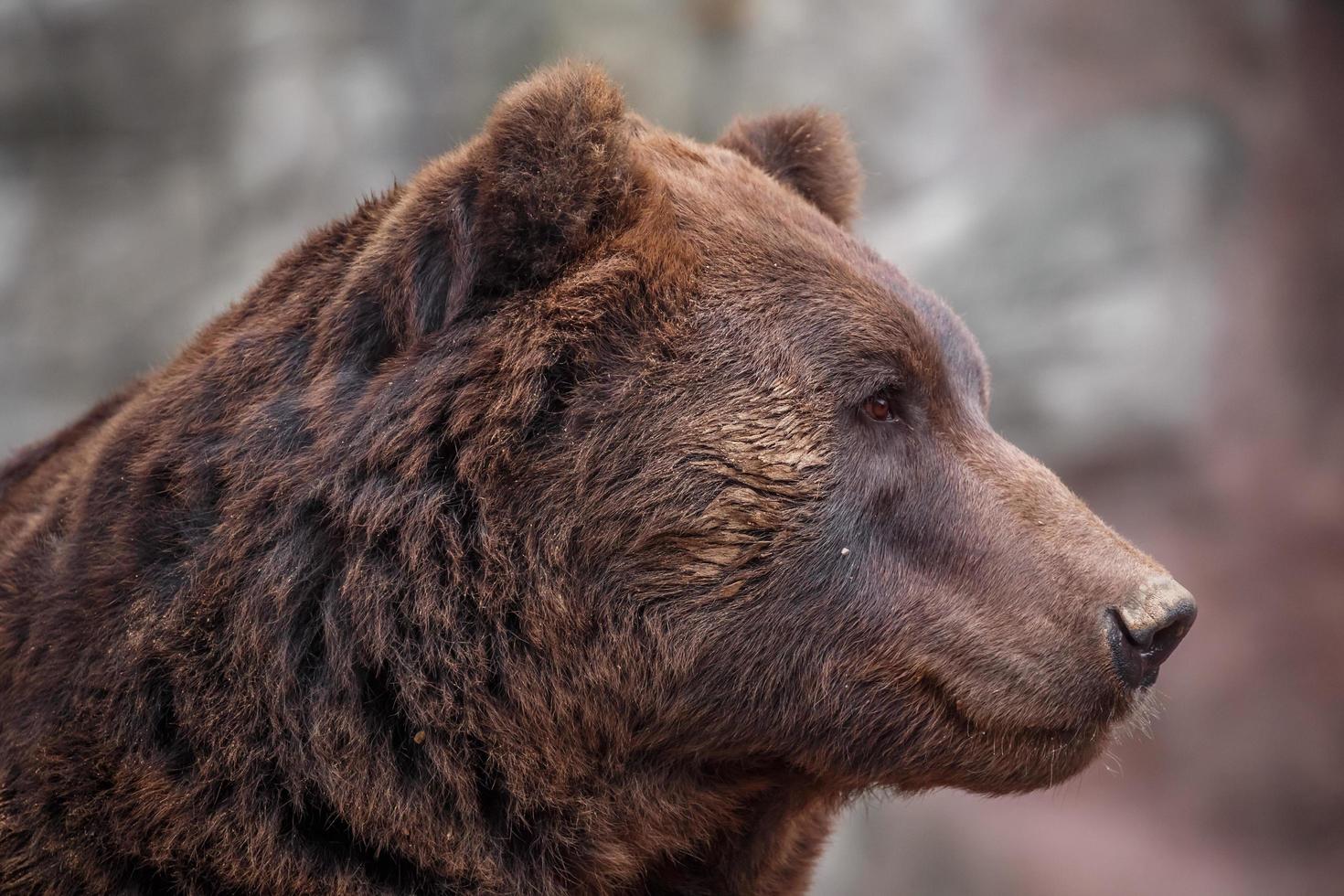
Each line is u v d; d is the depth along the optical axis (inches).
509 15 838.5
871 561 231.0
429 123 874.1
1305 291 735.1
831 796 253.3
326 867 212.1
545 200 216.7
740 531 221.3
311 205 892.0
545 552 216.2
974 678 232.2
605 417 218.1
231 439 222.1
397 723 213.9
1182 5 753.6
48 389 883.4
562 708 219.5
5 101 911.0
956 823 747.4
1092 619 230.7
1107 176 747.4
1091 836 739.4
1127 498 760.3
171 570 215.3
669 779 234.1
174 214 904.3
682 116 829.8
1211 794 746.2
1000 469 243.4
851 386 229.8
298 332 231.9
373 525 213.2
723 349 223.9
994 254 754.8
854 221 305.1
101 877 206.2
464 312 221.0
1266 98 741.9
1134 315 729.0
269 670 210.4
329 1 917.8
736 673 225.1
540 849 222.4
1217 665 746.8
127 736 208.2
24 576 233.1
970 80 797.9
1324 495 743.1
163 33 910.4
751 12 823.1
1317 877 718.5
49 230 907.4
